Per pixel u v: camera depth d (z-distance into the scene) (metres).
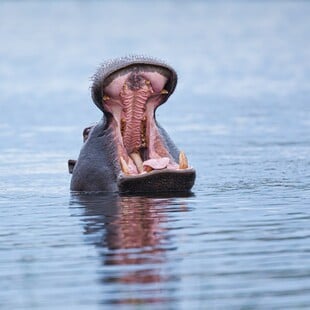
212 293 22.86
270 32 153.00
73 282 24.05
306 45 128.25
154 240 27.78
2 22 196.88
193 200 33.47
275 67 102.69
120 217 31.02
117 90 33.75
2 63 116.25
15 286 23.94
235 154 46.47
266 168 41.41
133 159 35.19
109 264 25.42
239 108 68.69
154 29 165.12
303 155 45.34
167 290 23.14
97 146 35.56
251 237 27.84
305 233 28.17
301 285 23.28
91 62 113.00
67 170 43.28
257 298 22.47
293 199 33.47
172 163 34.78
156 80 33.75
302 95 76.44
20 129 60.75
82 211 32.34
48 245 27.72
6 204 34.44
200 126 59.06
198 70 101.31
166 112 67.44
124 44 134.75
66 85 90.62
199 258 25.69
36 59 119.75
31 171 43.28
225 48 127.00
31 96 82.06
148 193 34.69
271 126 57.91
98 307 22.12
